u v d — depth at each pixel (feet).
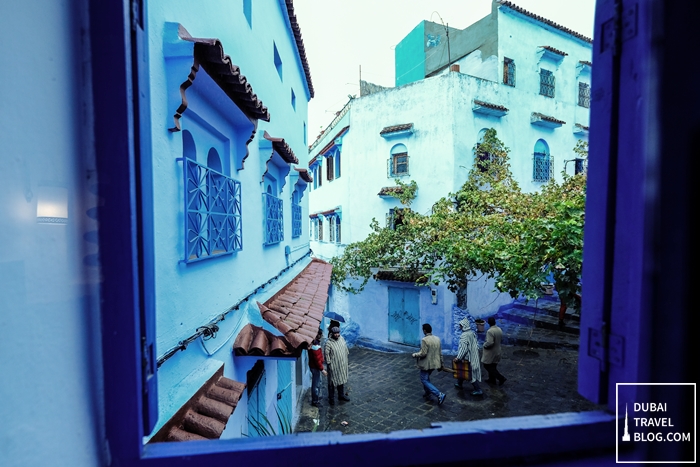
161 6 8.09
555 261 18.92
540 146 44.83
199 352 9.66
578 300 18.78
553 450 3.41
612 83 3.50
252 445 3.21
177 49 8.12
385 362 35.06
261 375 15.71
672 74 3.10
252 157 15.39
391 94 40.98
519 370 28.32
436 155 38.17
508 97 40.91
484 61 43.37
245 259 14.14
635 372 3.27
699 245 2.97
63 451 3.02
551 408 23.00
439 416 23.02
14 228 2.82
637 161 3.24
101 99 3.23
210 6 11.44
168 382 8.06
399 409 24.40
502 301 41.63
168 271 8.07
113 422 3.23
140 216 3.34
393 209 41.86
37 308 2.92
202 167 9.71
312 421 23.30
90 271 3.24
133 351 3.22
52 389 2.97
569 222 17.72
